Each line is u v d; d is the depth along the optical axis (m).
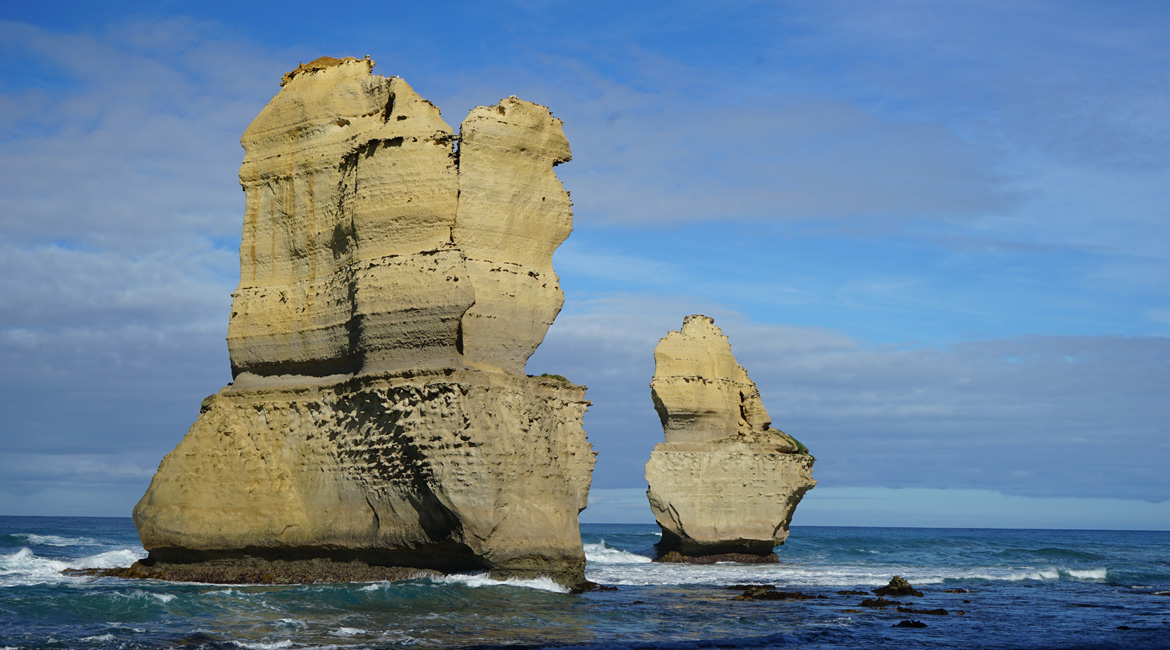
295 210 33.53
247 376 33.69
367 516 30.05
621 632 24.45
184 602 24.91
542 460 30.89
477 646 21.55
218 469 32.19
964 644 25.25
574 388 35.22
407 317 29.64
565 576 30.67
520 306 32.75
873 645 24.55
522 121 33.81
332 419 31.06
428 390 28.59
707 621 27.19
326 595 26.42
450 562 29.83
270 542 30.84
